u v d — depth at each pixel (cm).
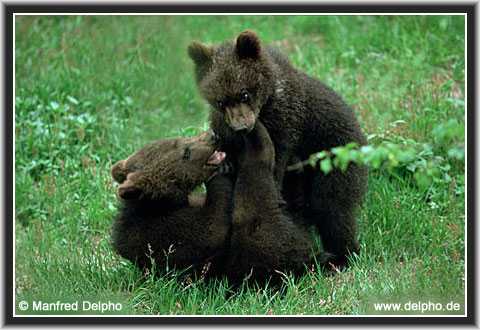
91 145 1384
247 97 961
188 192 955
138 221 942
